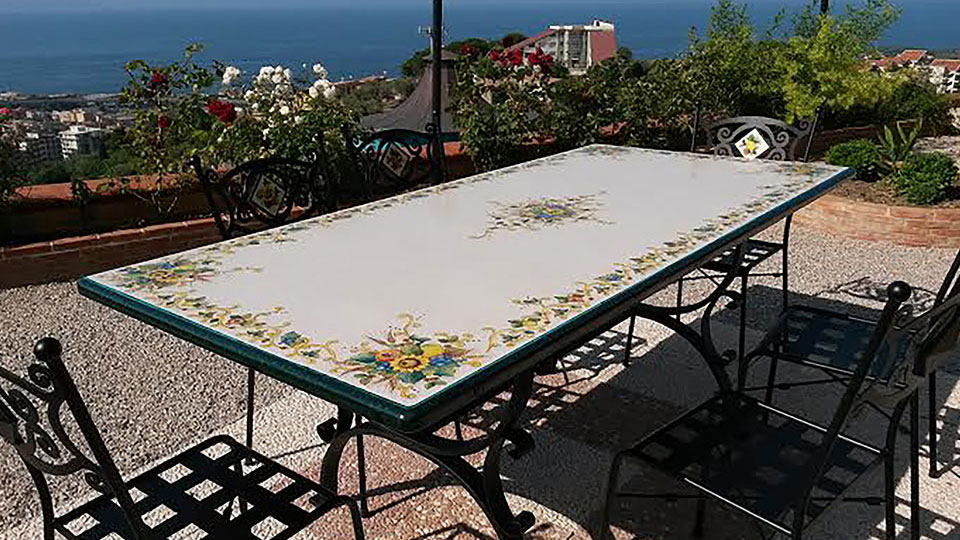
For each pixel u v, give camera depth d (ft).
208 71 15.42
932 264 15.24
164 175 14.89
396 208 8.09
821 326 8.74
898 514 7.59
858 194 18.13
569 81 18.62
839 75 20.17
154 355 11.07
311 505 7.54
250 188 8.97
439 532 7.31
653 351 11.31
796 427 6.63
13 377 4.43
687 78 20.34
